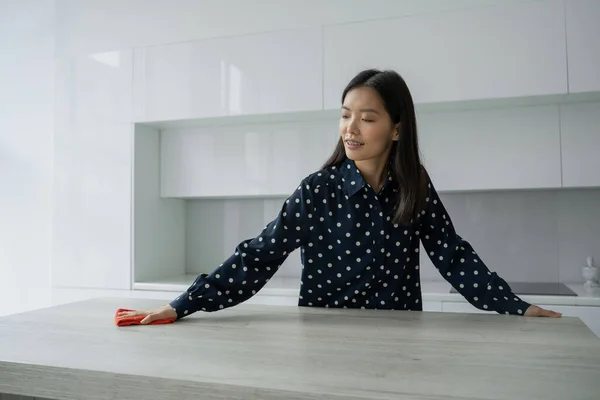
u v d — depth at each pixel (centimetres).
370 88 125
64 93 295
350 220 134
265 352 88
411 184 131
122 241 280
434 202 139
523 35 229
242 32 267
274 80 260
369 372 76
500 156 242
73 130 292
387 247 136
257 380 72
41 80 328
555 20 225
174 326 112
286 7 261
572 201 265
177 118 274
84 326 112
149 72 280
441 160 250
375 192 135
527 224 271
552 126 236
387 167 137
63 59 296
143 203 286
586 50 221
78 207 289
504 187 241
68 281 290
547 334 101
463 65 235
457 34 236
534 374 74
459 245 139
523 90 228
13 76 334
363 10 250
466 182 246
